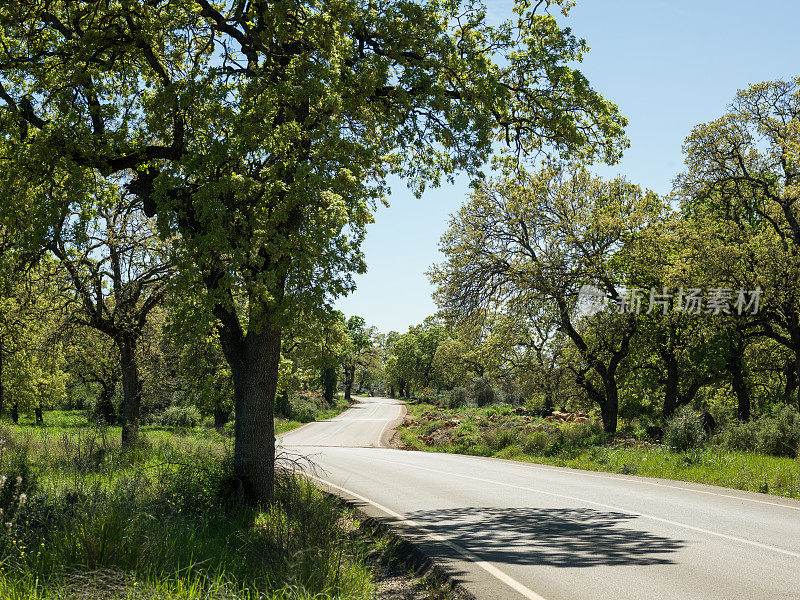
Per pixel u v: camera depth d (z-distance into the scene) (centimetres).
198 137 1102
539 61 1192
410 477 1692
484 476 1712
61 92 1129
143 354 2225
